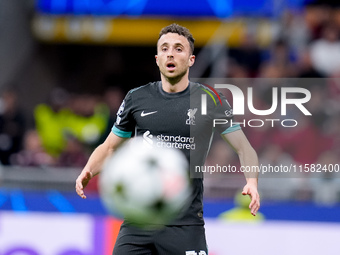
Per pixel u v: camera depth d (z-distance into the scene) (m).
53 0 35.78
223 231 22.05
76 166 27.75
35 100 36.38
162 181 14.75
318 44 32.12
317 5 33.53
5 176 24.16
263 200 22.38
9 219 23.42
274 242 21.81
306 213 21.91
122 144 15.62
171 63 14.87
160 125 14.98
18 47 36.00
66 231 22.91
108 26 35.25
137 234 14.94
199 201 15.02
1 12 35.44
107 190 14.98
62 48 37.38
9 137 29.14
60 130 30.73
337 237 21.64
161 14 34.81
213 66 33.28
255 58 32.69
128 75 37.81
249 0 33.91
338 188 22.66
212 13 34.28
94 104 32.09
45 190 23.83
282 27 32.88
